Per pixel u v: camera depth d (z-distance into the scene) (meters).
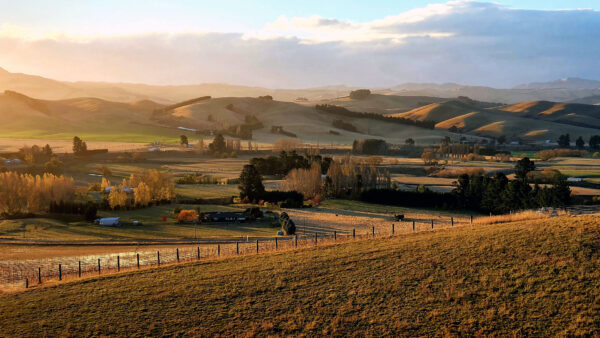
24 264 48.03
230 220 85.94
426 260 35.25
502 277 31.19
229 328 27.56
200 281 34.41
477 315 27.39
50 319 29.02
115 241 65.31
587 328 25.08
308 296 31.19
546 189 90.88
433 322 27.17
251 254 42.12
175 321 28.47
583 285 28.84
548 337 24.95
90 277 37.12
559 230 37.38
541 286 29.48
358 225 78.31
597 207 74.75
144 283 34.44
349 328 27.16
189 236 71.06
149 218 90.62
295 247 45.38
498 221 49.94
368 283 32.41
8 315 29.59
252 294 31.80
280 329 27.34
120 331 27.44
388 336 26.19
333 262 36.72
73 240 66.38
